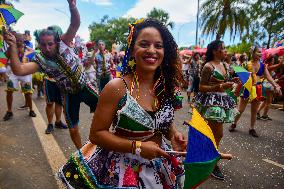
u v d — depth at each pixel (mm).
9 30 2830
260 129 6207
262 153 4617
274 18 21703
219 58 3637
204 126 1413
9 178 3277
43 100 8508
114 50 10969
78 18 3160
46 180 3258
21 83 6059
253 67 5305
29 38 6246
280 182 3568
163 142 1742
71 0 3064
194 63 9617
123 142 1479
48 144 4426
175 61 1701
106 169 1562
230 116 3596
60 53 3180
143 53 1552
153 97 1656
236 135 5629
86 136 4930
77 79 3326
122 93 1520
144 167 1581
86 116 6461
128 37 1606
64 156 3963
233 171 3854
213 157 1369
